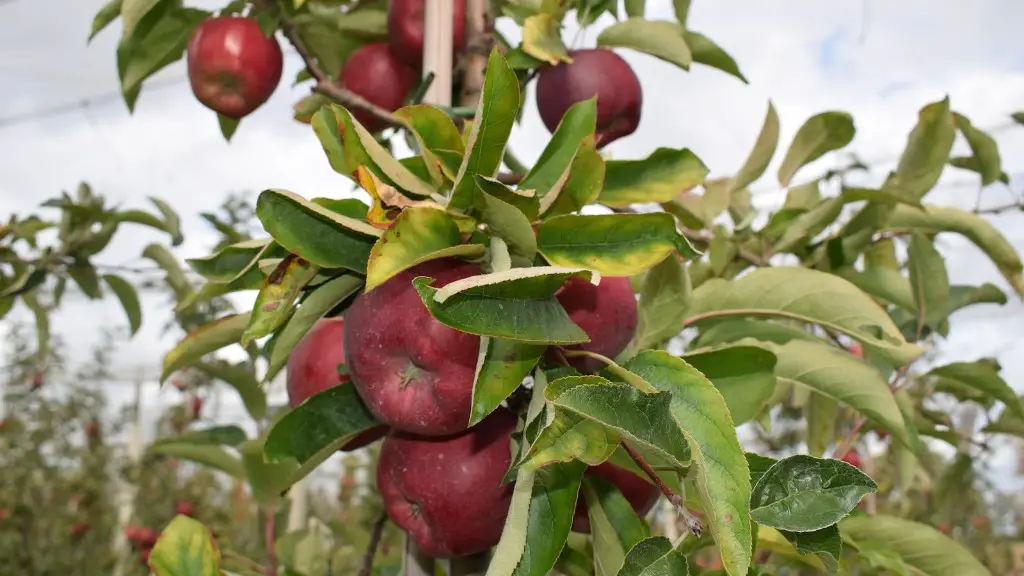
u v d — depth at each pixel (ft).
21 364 31.60
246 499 33.63
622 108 6.89
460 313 3.23
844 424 11.91
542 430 3.11
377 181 3.93
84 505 30.94
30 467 30.66
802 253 8.36
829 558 3.62
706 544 5.49
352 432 4.43
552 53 6.64
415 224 3.67
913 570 6.52
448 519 4.17
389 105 7.27
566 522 3.65
